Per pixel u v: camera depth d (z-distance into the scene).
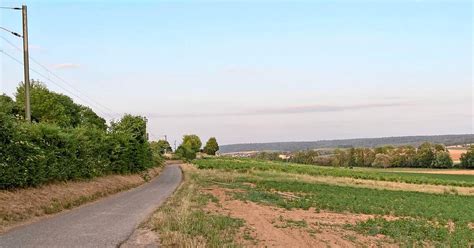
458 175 102.62
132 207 23.28
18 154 20.33
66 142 26.84
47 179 23.78
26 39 27.17
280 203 31.97
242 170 84.56
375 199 40.59
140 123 54.19
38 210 19.42
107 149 39.22
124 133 48.66
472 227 28.39
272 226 20.97
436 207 37.06
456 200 45.53
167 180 56.41
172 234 14.70
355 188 55.22
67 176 27.31
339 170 94.75
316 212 29.31
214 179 58.66
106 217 19.08
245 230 18.77
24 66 27.12
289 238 18.14
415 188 65.38
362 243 19.17
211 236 15.38
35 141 22.92
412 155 140.38
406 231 23.23
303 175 79.44
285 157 189.12
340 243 18.48
